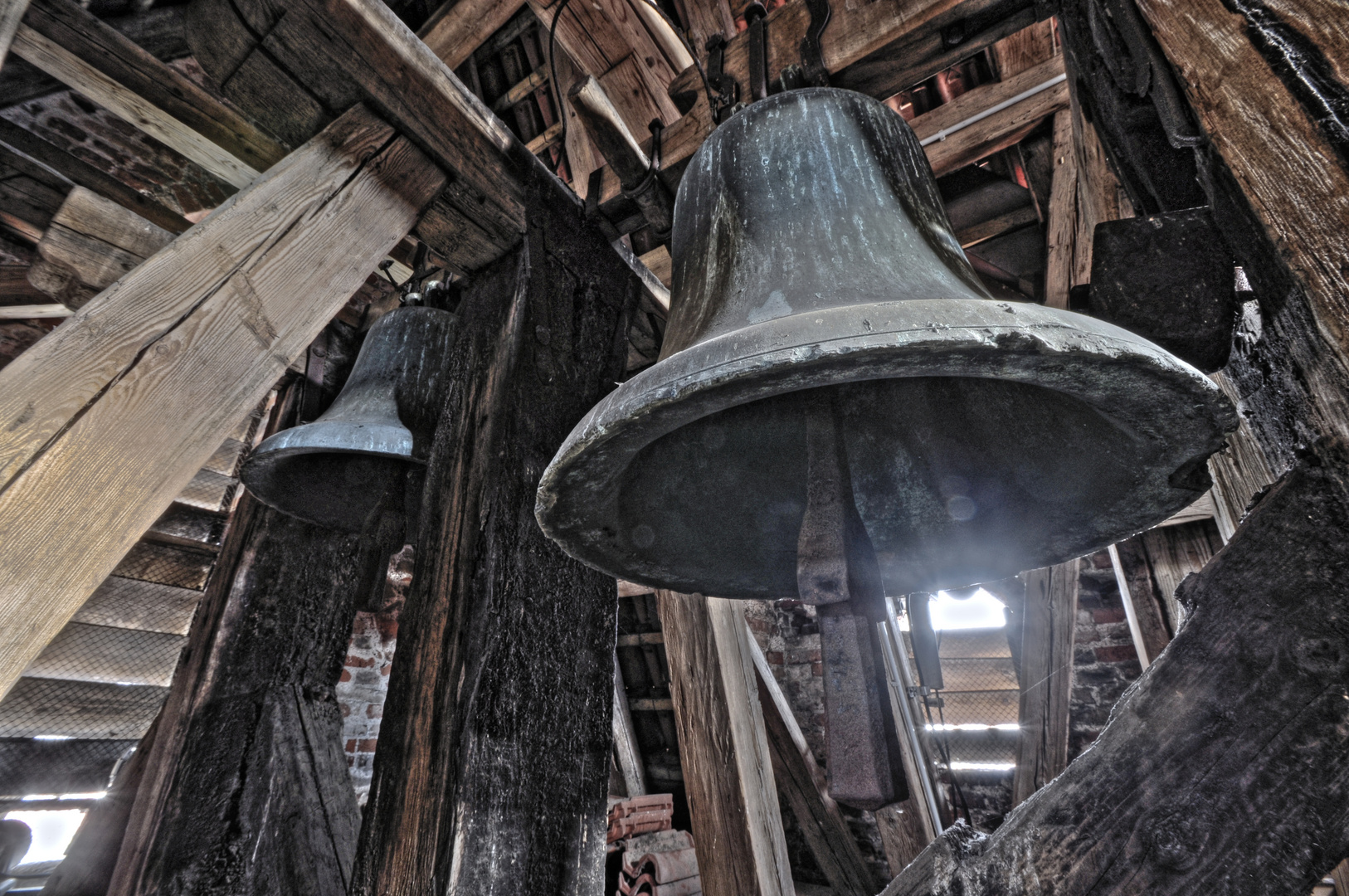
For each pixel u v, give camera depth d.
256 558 1.54
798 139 0.90
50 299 1.81
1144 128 0.82
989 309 0.50
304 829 1.33
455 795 0.79
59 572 0.67
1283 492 0.56
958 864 0.62
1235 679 0.54
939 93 2.77
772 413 0.95
